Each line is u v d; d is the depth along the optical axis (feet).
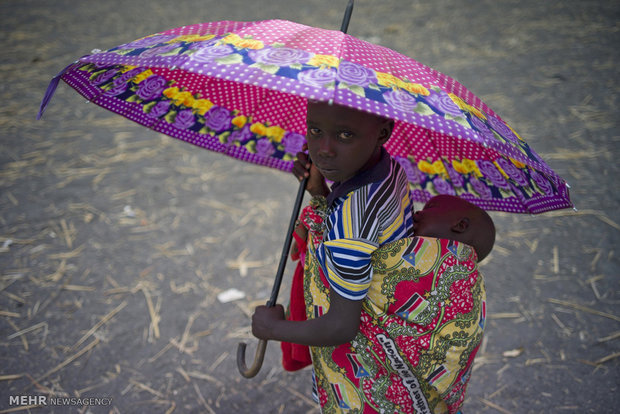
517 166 5.28
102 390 8.75
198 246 12.10
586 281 10.89
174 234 12.47
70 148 16.03
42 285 10.85
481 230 5.26
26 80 20.07
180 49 4.34
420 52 22.17
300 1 28.40
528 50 22.08
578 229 12.44
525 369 9.04
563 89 18.92
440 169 6.20
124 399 8.61
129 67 5.73
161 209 13.35
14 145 16.12
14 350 9.40
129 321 10.08
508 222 12.90
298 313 6.03
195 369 9.18
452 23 25.22
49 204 13.44
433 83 4.35
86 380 8.91
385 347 5.05
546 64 20.81
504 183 5.70
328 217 4.81
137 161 15.46
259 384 8.93
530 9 26.61
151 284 10.98
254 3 28.02
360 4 28.04
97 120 17.76
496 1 27.99
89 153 15.81
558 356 9.25
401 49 22.50
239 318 10.22
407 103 3.97
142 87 5.99
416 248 4.83
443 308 4.97
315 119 4.40
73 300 10.52
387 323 4.95
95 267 11.39
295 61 4.00
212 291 10.84
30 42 23.30
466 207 5.31
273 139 6.74
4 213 13.06
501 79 19.79
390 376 5.23
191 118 6.46
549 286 10.81
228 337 9.82
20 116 17.75
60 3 28.53
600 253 11.64
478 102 4.71
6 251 11.76
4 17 26.35
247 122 6.59
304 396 8.73
